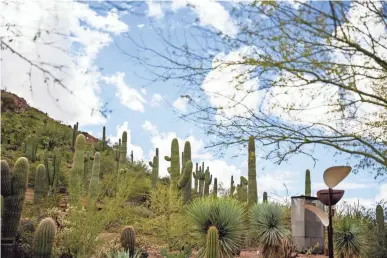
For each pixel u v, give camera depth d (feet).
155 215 36.68
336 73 10.96
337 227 33.40
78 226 27.84
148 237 35.99
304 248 37.17
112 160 86.89
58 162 59.26
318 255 35.70
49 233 24.39
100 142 100.32
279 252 30.68
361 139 12.21
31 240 26.35
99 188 36.01
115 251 27.14
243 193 53.26
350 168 15.99
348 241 32.45
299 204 38.06
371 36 11.17
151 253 32.22
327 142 12.05
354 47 10.87
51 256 24.94
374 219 38.99
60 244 27.55
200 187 66.74
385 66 10.88
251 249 34.27
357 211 40.32
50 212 32.14
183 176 43.96
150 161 89.61
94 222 28.50
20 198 25.22
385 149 12.86
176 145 49.24
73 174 45.11
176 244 33.68
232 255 26.66
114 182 40.65
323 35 10.67
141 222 37.27
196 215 26.81
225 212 26.37
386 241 30.30
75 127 101.09
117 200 31.48
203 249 26.12
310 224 37.50
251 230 31.94
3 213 24.62
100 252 27.99
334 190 16.66
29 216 34.42
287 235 33.65
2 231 24.50
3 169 24.61
